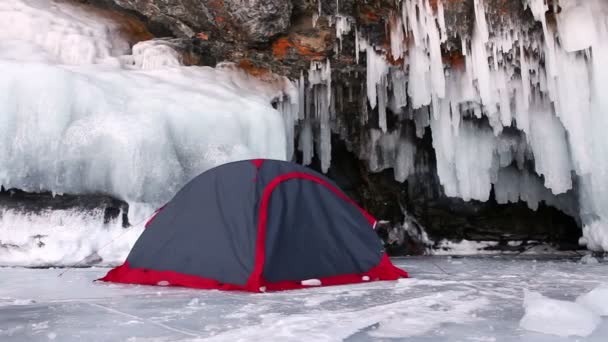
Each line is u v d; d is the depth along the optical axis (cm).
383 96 788
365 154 935
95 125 526
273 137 641
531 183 928
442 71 688
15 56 610
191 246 344
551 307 193
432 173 970
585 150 653
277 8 683
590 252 867
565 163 727
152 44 730
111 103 550
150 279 341
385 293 288
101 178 525
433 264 561
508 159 858
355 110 874
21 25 661
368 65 741
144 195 530
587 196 737
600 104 632
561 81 661
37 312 226
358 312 217
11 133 501
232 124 603
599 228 720
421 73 716
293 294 291
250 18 691
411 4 690
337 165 988
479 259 700
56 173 516
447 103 760
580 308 192
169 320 207
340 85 823
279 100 745
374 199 994
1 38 642
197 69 711
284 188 360
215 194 361
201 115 588
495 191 938
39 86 512
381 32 727
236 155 587
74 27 693
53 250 492
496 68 671
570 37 635
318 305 246
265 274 313
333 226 368
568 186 730
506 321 197
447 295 265
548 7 641
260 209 340
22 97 508
